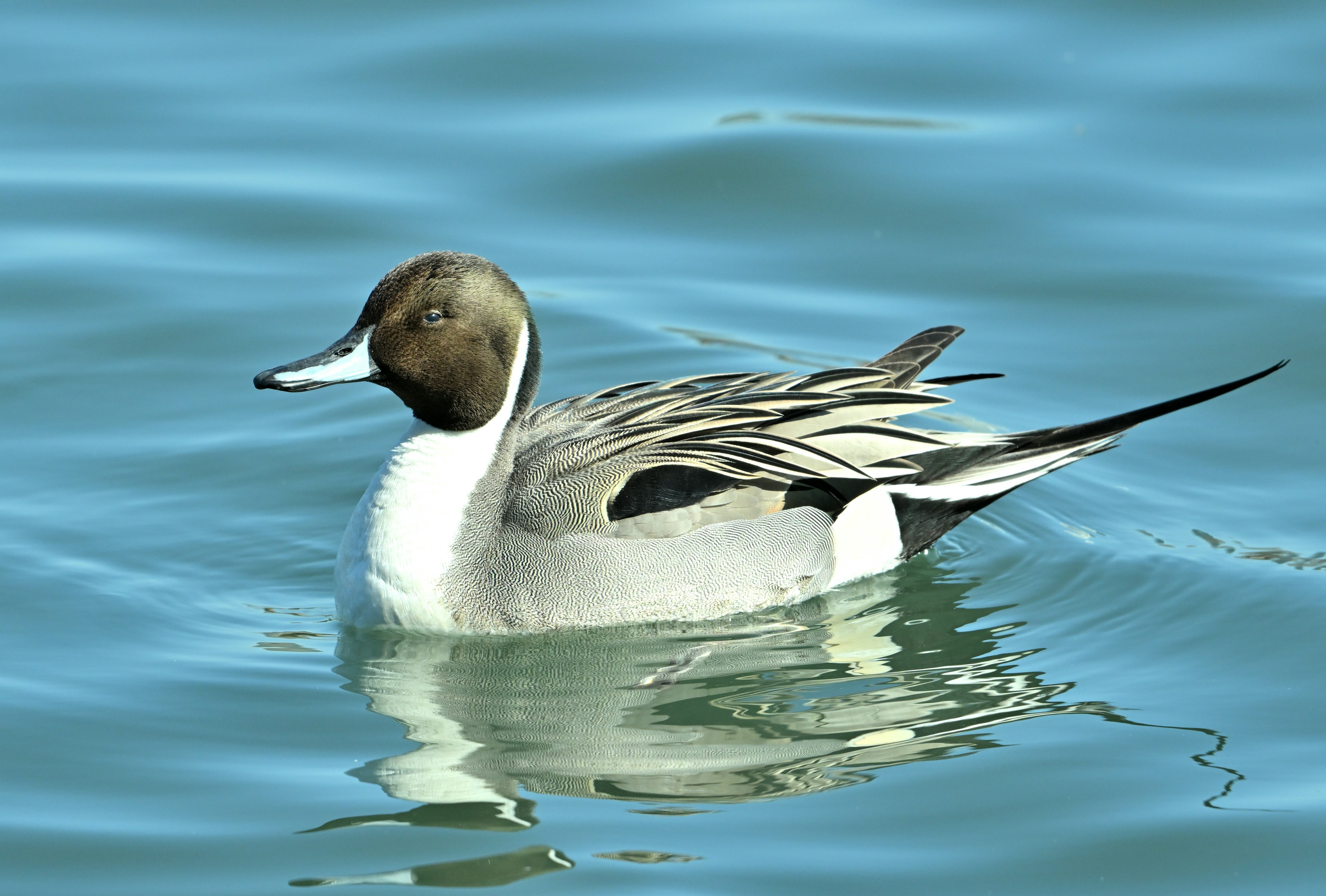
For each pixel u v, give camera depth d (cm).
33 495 1388
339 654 1170
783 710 1090
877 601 1286
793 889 866
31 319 1652
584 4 2141
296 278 1730
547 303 1694
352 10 2141
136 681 1112
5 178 1853
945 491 1318
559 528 1200
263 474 1450
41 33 2102
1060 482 1459
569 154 1916
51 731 1037
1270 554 1312
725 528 1230
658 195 1866
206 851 903
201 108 1975
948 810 949
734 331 1658
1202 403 1527
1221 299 1694
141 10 2142
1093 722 1063
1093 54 2047
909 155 1909
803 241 1806
